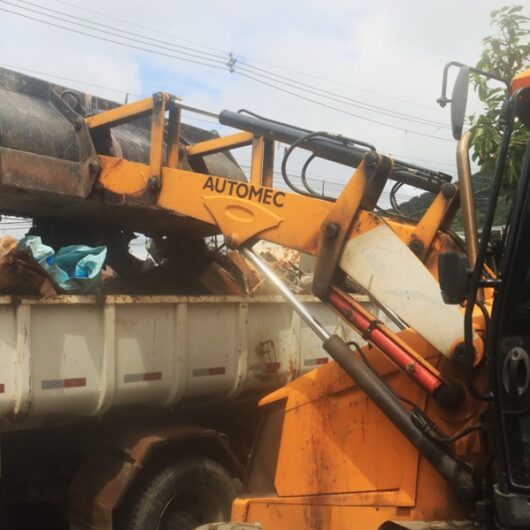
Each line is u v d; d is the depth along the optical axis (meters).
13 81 4.69
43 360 4.21
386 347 3.46
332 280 3.62
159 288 5.61
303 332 5.52
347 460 3.69
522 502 2.77
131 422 4.93
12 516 4.94
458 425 3.30
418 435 3.27
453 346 3.29
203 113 4.50
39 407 4.23
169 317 4.79
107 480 4.63
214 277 5.62
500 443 2.84
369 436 3.62
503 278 2.82
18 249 4.12
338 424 3.75
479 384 3.24
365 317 3.55
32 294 4.19
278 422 4.09
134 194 4.41
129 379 4.57
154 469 4.70
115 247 5.75
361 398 3.68
